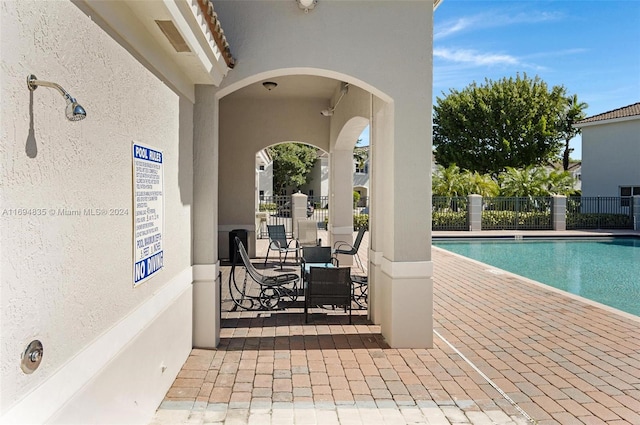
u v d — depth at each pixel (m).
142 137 3.28
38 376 1.88
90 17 2.38
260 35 5.11
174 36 3.44
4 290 1.65
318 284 6.17
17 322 1.73
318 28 5.15
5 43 1.65
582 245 18.12
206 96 5.06
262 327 6.07
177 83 4.25
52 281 1.99
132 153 3.05
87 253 2.35
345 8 5.18
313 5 5.10
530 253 16.17
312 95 10.95
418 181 5.28
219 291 5.48
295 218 14.97
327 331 5.91
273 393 4.02
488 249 17.17
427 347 5.30
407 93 5.25
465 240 19.22
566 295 8.14
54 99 2.00
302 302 7.46
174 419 3.51
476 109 30.78
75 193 2.21
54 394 2.00
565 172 23.88
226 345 5.30
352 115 8.16
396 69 5.23
